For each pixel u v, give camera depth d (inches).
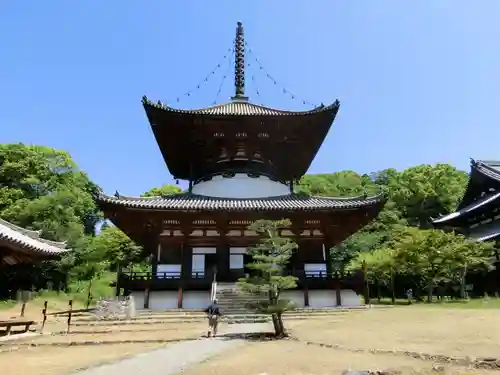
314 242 1295.5
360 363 420.5
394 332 627.5
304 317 925.2
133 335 703.1
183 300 1137.4
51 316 1119.6
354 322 779.4
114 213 1202.0
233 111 1476.4
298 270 1213.7
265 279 690.2
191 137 1433.3
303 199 1390.3
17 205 2214.6
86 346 595.5
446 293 1827.0
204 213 1224.8
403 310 943.7
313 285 1169.4
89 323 892.0
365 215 1258.0
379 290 1908.2
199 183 1487.5
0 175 2514.8
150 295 1141.1
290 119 1408.7
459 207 2105.1
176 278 1155.9
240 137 1444.4
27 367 436.8
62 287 2146.9
